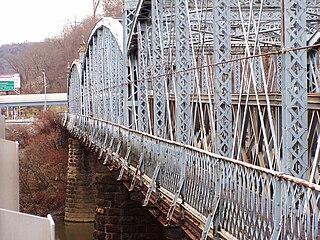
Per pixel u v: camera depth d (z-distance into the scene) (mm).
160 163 13414
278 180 7180
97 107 37000
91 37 39062
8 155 8555
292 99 9312
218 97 13062
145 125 22812
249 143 12617
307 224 6492
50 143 60781
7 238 5527
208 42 24891
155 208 14234
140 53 23047
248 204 8102
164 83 18156
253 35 22000
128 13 25438
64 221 47531
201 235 9758
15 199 8547
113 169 20453
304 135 9273
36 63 121062
